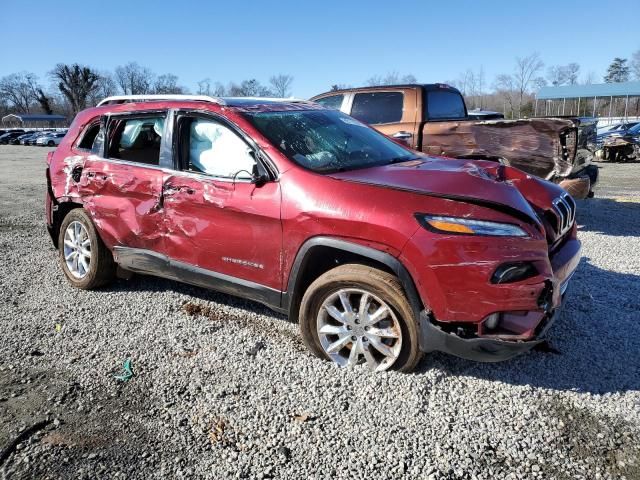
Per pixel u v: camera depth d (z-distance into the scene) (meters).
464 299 2.90
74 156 4.80
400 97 7.97
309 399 3.07
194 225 3.86
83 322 4.18
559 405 3.02
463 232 2.88
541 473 2.51
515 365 3.44
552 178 6.55
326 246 3.23
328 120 4.31
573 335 3.86
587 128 6.85
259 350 3.65
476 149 7.09
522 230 2.93
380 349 3.24
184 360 3.56
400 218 3.00
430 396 3.08
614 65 78.44
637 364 3.45
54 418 2.97
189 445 2.73
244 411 2.99
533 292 2.87
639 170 15.76
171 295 4.70
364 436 2.77
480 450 2.66
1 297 4.74
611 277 5.12
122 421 2.94
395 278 3.11
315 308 3.39
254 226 3.53
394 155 4.15
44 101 108.12
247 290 3.69
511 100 53.28
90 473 2.55
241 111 3.86
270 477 2.51
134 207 4.25
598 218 8.18
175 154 4.02
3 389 3.26
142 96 4.46
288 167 3.46
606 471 2.52
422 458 2.61
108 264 4.74
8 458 2.65
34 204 10.23
